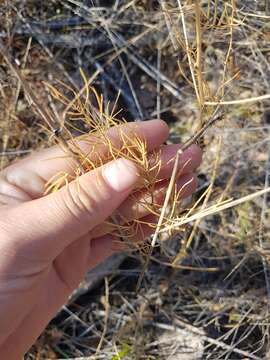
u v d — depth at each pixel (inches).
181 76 10.3
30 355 9.5
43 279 6.8
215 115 5.7
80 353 9.5
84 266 7.7
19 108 10.1
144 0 10.0
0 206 6.3
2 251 6.0
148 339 9.4
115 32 10.1
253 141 9.8
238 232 9.5
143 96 10.4
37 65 10.2
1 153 10.1
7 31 9.9
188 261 9.6
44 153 7.0
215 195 9.7
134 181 5.9
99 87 10.4
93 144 6.5
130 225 7.1
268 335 8.9
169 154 6.8
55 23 10.2
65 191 6.0
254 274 9.3
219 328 9.2
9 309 6.5
